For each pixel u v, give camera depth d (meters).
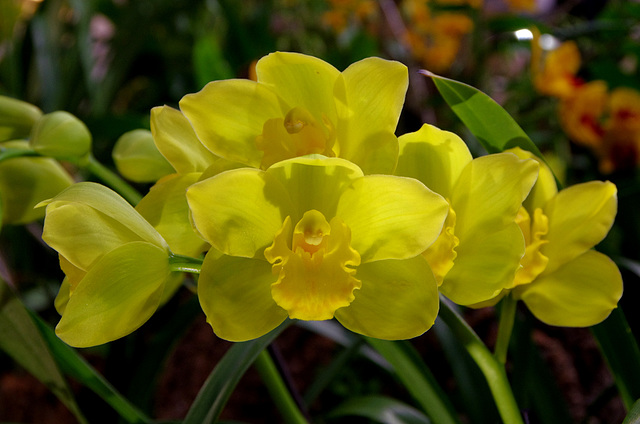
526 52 0.89
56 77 0.78
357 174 0.27
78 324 0.27
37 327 0.32
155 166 0.35
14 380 0.57
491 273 0.28
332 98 0.28
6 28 0.71
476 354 0.31
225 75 0.62
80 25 0.81
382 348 0.36
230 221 0.27
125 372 0.42
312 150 0.28
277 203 0.27
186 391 0.55
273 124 0.28
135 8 0.80
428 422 0.39
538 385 0.41
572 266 0.31
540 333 0.54
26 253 0.66
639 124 0.62
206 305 0.27
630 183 0.54
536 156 0.33
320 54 0.90
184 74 0.90
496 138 0.33
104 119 0.55
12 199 0.36
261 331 0.28
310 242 0.27
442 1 0.85
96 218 0.27
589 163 0.71
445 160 0.29
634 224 0.54
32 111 0.38
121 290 0.27
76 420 0.54
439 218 0.26
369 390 0.54
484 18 0.83
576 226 0.31
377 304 0.28
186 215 0.30
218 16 0.92
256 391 0.54
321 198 0.28
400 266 0.28
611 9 0.77
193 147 0.30
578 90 0.66
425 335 0.54
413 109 0.76
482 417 0.40
